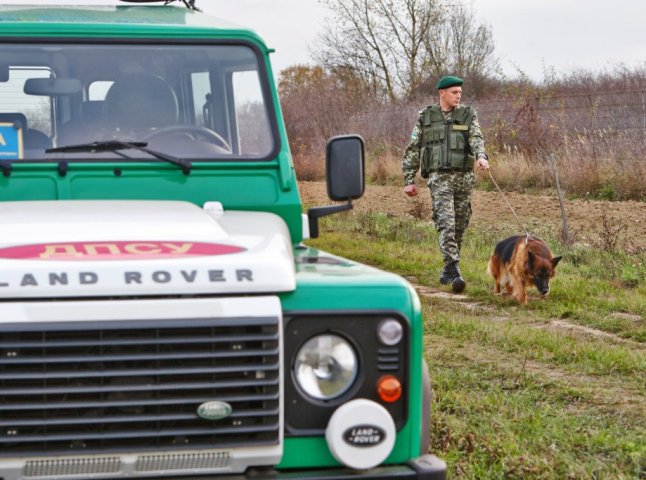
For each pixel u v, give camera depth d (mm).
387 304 4176
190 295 4023
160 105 5414
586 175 21484
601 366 8336
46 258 4059
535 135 24516
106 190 5109
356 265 4691
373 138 31688
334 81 44969
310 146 33375
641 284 12367
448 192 12609
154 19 5656
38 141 5246
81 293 3938
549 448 6051
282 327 4055
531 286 11883
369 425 4074
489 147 25141
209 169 5211
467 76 43875
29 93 5297
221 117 5449
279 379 4031
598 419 6836
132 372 3922
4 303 3871
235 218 4895
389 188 26234
